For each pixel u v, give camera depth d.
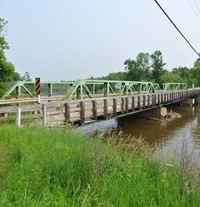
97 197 4.16
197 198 4.17
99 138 7.89
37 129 9.93
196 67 95.44
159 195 4.20
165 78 96.69
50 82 21.02
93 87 26.22
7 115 12.26
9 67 23.47
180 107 55.41
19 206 3.78
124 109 23.42
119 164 5.80
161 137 22.77
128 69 111.94
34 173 4.97
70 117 15.61
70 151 6.39
